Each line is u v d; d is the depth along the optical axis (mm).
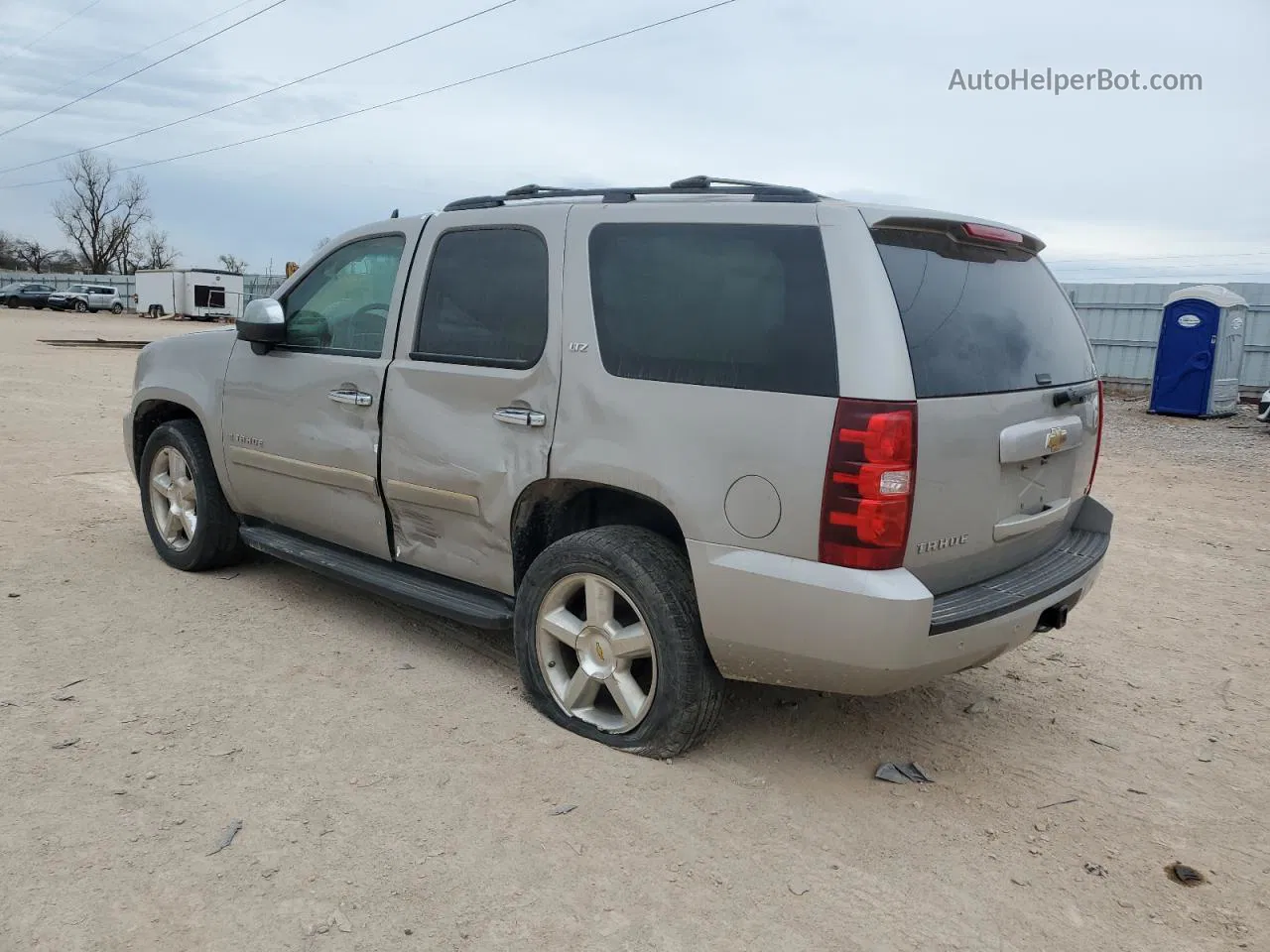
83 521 6465
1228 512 8492
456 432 3900
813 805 3266
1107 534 4051
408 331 4148
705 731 3488
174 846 2834
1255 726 4086
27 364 18766
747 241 3240
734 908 2697
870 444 2885
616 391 3416
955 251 3381
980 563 3361
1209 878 2973
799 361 3045
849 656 2977
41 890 2613
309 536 4891
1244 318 15664
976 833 3158
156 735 3500
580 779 3324
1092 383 4016
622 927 2594
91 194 86312
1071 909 2783
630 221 3529
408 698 3910
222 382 4980
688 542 3232
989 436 3215
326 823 2988
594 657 3584
